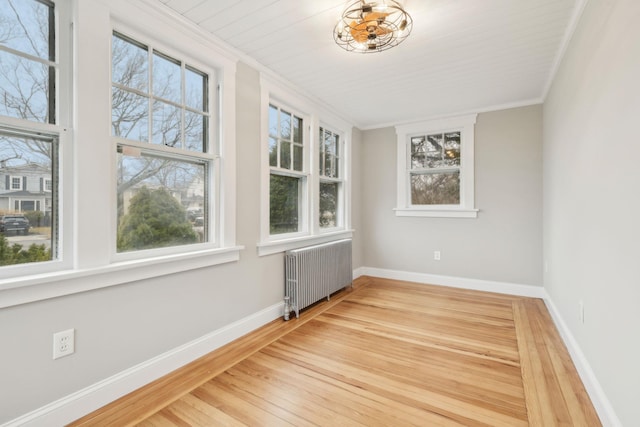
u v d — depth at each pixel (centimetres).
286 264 295
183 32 198
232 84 236
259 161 266
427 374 193
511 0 176
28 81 141
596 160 165
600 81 159
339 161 409
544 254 336
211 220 227
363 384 182
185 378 188
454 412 158
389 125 433
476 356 216
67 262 151
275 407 162
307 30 208
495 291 369
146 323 182
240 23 200
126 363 172
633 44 122
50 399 143
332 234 370
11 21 137
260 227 267
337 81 291
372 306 321
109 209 164
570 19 195
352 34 199
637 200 119
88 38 154
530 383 183
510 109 357
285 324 273
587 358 180
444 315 294
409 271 424
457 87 306
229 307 238
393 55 242
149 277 182
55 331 144
